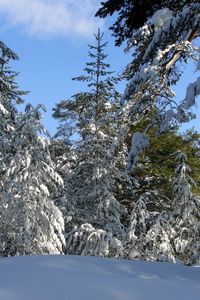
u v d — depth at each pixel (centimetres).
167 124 891
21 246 1362
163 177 1911
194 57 923
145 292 522
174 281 595
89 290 515
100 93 1877
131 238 1473
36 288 517
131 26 1118
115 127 1730
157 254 1423
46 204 1381
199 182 1958
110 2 1090
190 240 1509
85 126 1806
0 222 1393
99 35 1891
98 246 1436
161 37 894
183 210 1522
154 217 1705
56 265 630
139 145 933
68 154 1792
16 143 1385
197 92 787
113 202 1678
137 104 973
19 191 1362
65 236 1513
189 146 1953
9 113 1614
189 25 867
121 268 653
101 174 1647
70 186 1738
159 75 932
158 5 1021
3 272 595
